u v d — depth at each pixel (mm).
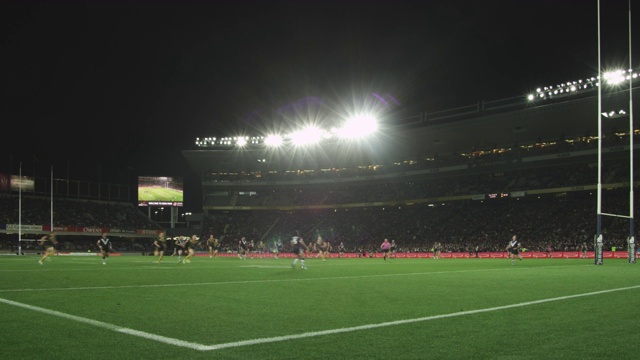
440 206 75312
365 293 13047
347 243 73500
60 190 84750
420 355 6172
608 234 54750
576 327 7957
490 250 59281
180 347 6590
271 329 7820
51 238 32344
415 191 75312
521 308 10070
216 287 14773
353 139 71938
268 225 84500
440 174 70938
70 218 79125
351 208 82688
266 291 13586
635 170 57844
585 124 58906
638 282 16297
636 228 53375
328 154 79125
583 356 6125
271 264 33438
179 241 38031
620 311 9641
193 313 9461
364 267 28844
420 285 15414
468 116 64438
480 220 66938
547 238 58219
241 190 89062
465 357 6074
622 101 51969
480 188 69125
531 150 63469
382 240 71062
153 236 85938
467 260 44156
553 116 57719
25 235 77500
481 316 9055
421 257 58500
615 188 59438
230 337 7215
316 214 84938
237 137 80750
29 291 13422
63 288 14289
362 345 6703
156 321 8555
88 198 88438
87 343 6824
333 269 26203
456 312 9523
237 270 24750
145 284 15789
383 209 80562
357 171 79875
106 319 8758
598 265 30109
